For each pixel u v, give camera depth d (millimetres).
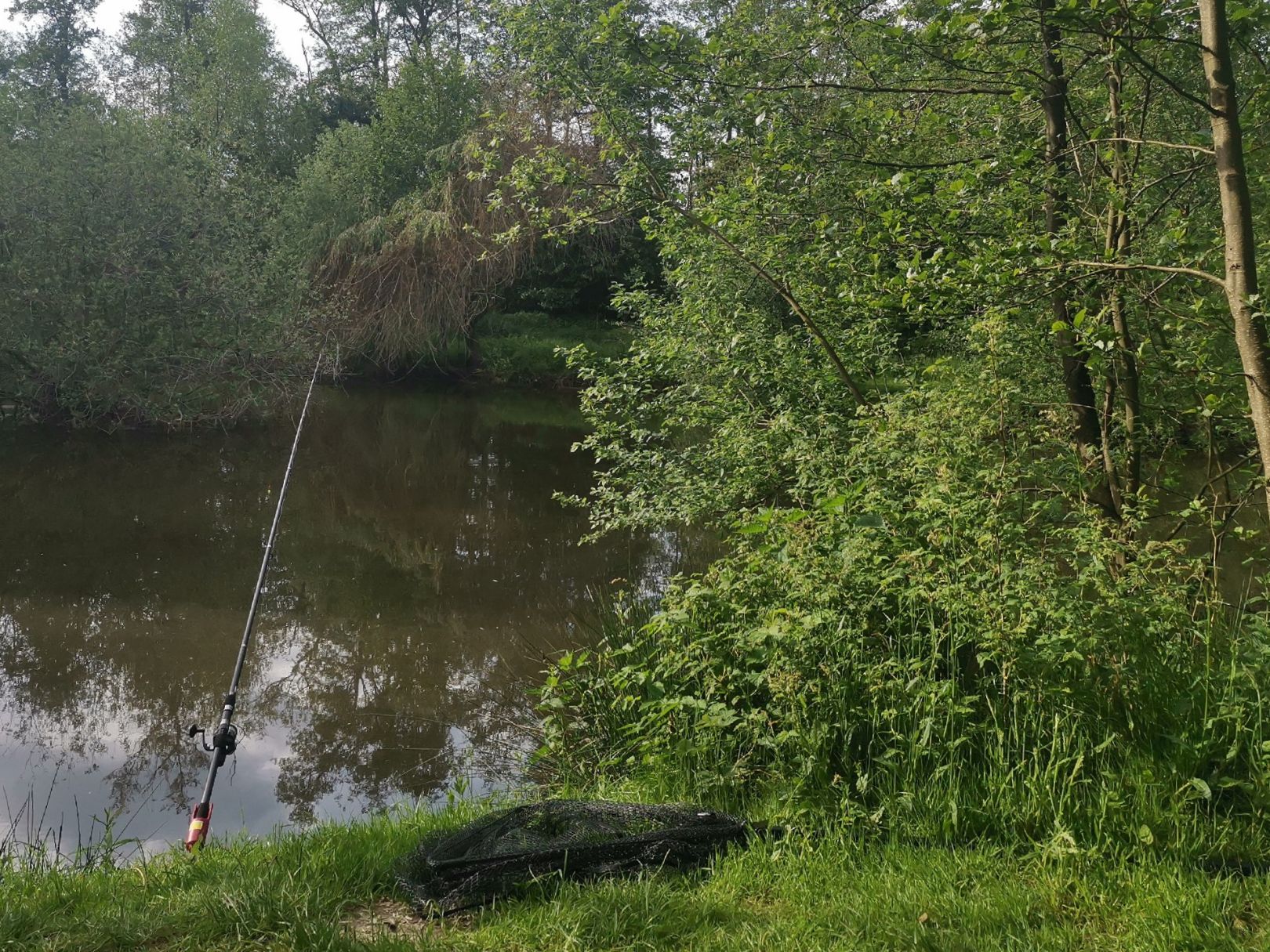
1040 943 2832
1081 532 4145
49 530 11867
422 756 6152
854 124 7133
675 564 10586
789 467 7199
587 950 2871
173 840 4949
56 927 2910
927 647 4070
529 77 7949
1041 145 6430
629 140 7598
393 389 26422
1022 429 5191
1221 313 5969
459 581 10102
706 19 7305
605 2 7473
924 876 3264
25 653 7840
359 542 11750
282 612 9055
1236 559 7945
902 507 4676
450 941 2914
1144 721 3693
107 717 6730
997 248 5191
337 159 27328
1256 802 3453
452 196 23953
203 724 6648
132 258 17312
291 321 19484
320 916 2996
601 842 3502
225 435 18969
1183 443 7215
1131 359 6355
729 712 4289
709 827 3629
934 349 7906
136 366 17344
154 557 10828
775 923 3012
